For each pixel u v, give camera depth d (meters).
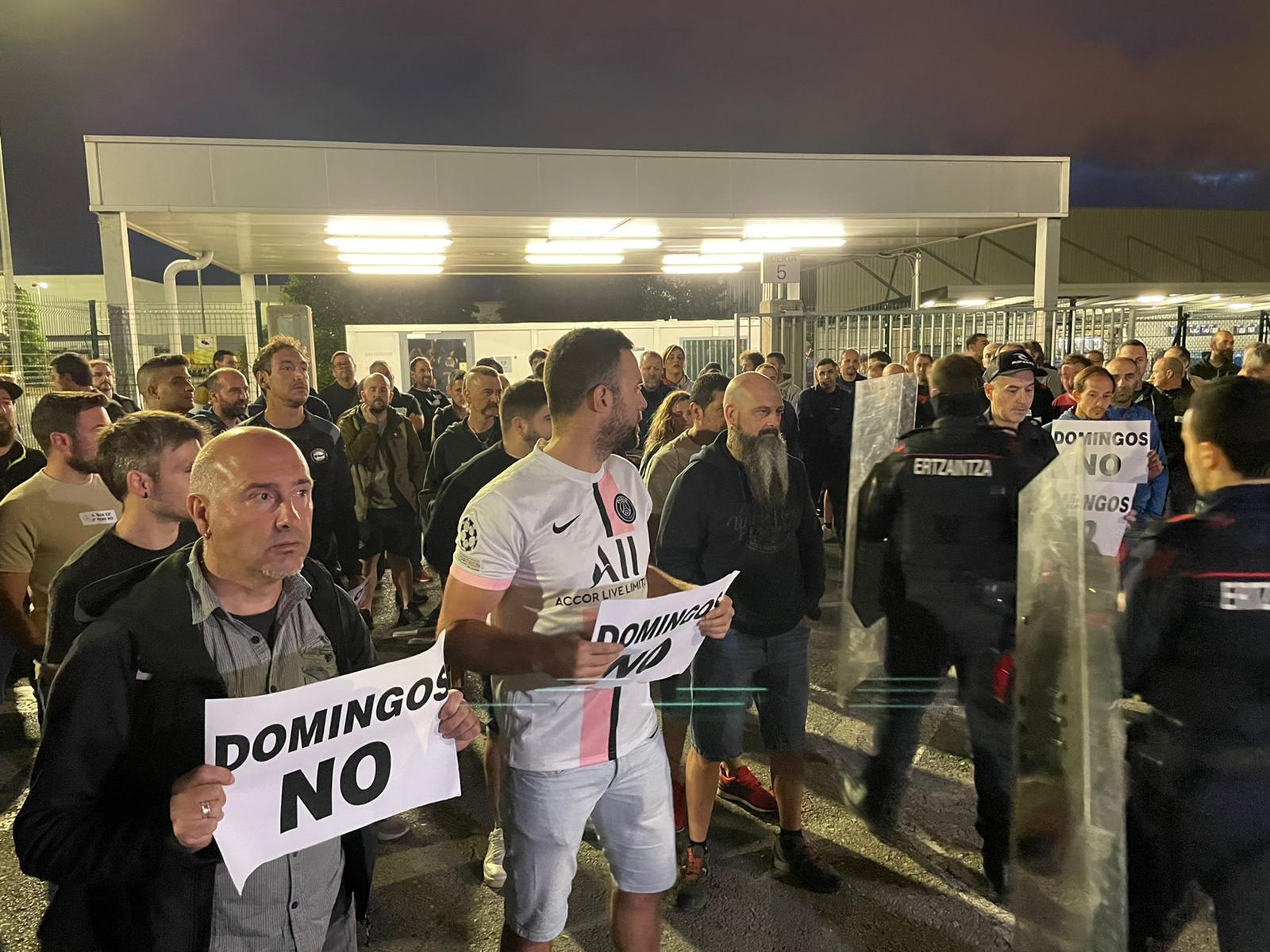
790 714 2.89
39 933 1.45
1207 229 27.05
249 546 1.42
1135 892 2.16
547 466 1.96
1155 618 1.98
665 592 2.20
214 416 5.31
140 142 10.09
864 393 3.02
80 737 1.36
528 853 1.99
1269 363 5.43
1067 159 12.30
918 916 2.75
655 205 11.52
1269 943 1.92
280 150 10.42
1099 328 11.23
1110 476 4.30
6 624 2.86
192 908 1.42
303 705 1.45
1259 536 1.88
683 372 8.92
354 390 8.77
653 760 2.09
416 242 13.27
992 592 2.76
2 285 12.66
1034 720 2.53
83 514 2.94
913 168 12.05
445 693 1.65
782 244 14.73
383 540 5.98
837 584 6.26
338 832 1.52
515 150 11.04
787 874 2.93
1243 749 1.91
